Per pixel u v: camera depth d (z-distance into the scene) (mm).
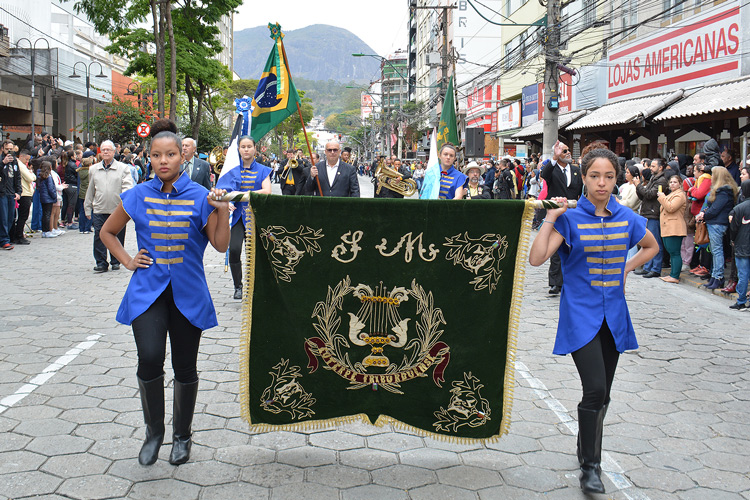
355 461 3902
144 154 19922
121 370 5387
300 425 3854
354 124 123000
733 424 4699
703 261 10531
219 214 3740
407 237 3732
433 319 3770
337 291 3766
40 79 33938
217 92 50000
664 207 10438
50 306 7664
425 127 60531
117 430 4199
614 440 4359
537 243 3637
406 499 3445
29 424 4254
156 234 3656
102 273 9883
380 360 3803
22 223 13008
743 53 14266
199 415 4516
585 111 21750
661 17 17828
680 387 5500
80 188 15141
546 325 7414
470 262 3740
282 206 3713
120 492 3412
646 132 18297
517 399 5059
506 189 17609
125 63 53156
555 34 16250
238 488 3508
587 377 3549
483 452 4090
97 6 26188
